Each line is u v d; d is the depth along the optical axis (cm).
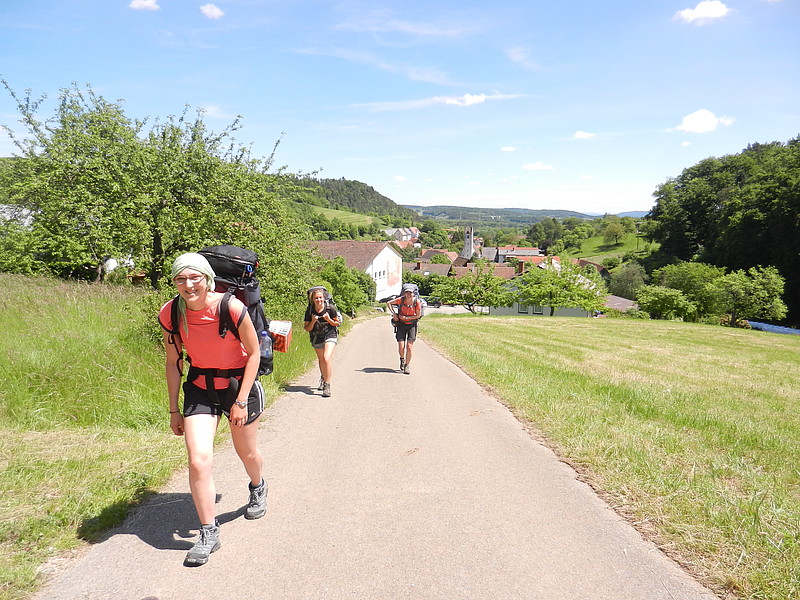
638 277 7938
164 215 1274
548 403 693
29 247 1647
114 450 442
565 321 3400
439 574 282
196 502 295
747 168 8319
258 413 338
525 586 273
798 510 381
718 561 300
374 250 7531
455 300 6159
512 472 445
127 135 1366
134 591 258
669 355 1755
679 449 532
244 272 340
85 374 584
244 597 256
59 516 322
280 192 1662
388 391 784
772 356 1964
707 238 8175
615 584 277
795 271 5862
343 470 442
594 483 422
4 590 249
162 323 308
